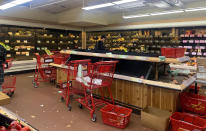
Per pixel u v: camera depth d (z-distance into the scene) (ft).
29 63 26.02
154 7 27.22
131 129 9.20
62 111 11.44
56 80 17.46
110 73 11.70
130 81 11.19
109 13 32.53
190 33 23.62
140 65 11.53
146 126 9.42
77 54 15.06
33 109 11.71
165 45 26.23
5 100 4.43
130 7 27.25
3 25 22.84
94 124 9.70
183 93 10.88
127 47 30.25
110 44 32.78
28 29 26.30
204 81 10.16
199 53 22.89
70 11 28.96
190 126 7.66
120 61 12.67
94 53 13.48
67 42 33.24
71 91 13.50
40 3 22.53
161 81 9.86
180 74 11.71
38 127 9.24
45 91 16.02
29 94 15.06
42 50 28.30
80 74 10.71
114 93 12.23
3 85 15.12
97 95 13.42
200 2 22.99
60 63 16.78
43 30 28.53
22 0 15.99
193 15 23.66
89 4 25.73
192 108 10.10
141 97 10.82
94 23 30.58
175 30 25.00
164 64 11.59
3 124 4.58
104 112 9.56
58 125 9.51
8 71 23.56
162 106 9.91
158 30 26.84
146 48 27.81
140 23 28.81
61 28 32.17
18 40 25.05
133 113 11.30
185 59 9.86
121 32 31.50
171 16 25.67
